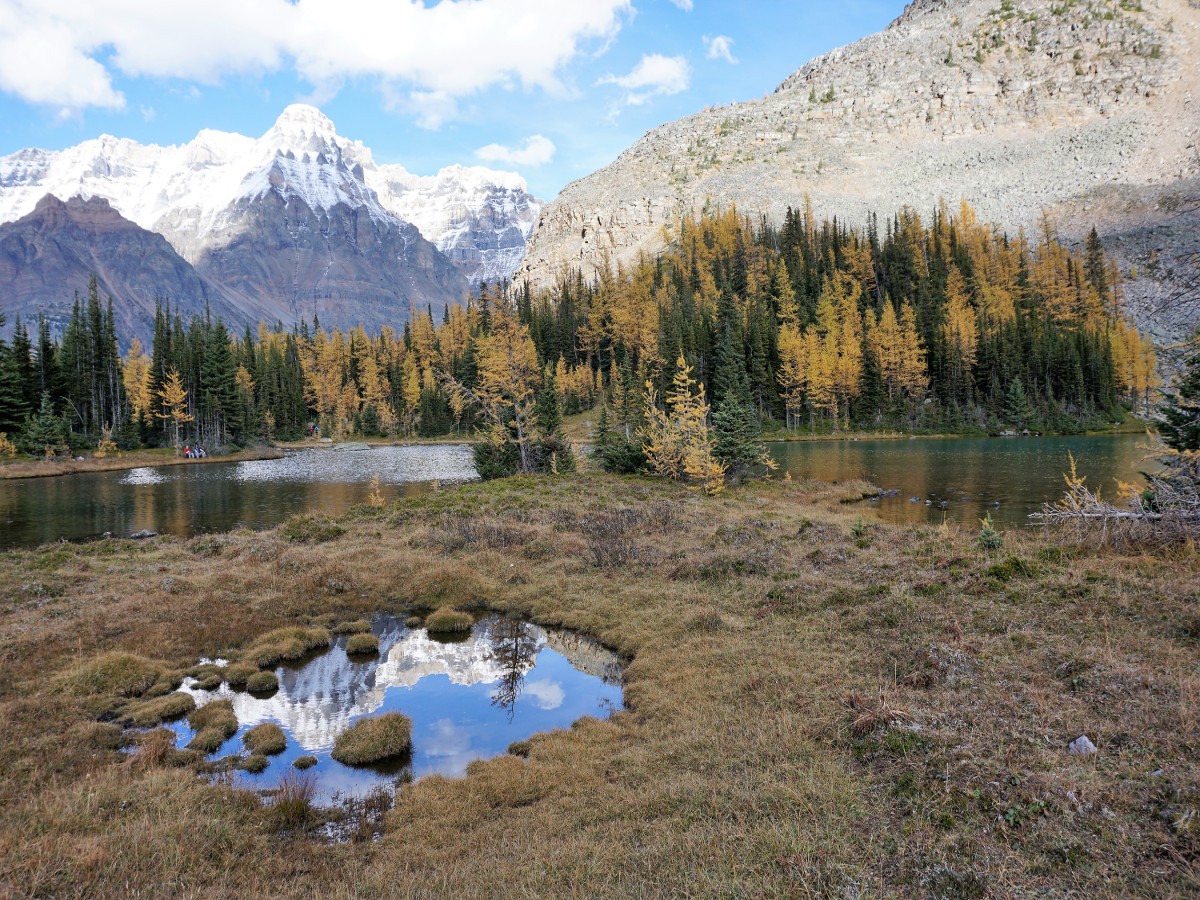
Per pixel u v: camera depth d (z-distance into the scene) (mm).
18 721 11961
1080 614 11695
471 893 7219
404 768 11141
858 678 11016
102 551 26703
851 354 99438
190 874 7656
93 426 91750
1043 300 128500
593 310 141000
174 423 95562
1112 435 89125
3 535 34375
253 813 9328
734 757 9453
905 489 42375
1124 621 11055
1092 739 7785
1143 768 6984
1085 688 9039
